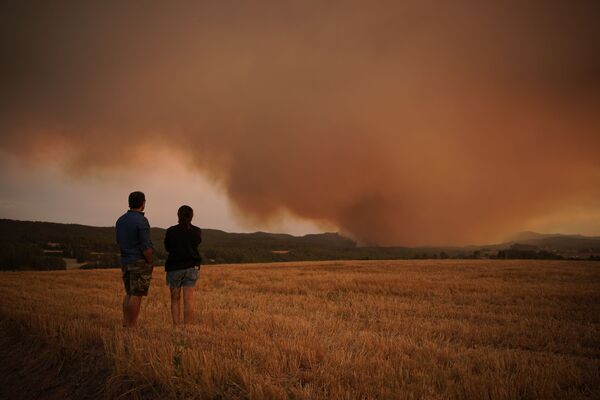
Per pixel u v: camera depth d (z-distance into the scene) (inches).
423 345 222.8
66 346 214.1
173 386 150.9
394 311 397.4
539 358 202.2
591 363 202.1
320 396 138.3
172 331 229.1
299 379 158.6
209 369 156.2
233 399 139.3
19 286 684.7
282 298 496.4
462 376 165.2
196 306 387.5
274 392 137.6
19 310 327.3
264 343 203.6
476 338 268.7
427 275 894.4
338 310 399.5
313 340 209.6
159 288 638.5
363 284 675.4
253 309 386.6
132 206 251.8
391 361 186.5
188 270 278.1
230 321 281.7
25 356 230.1
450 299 494.6
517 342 263.6
